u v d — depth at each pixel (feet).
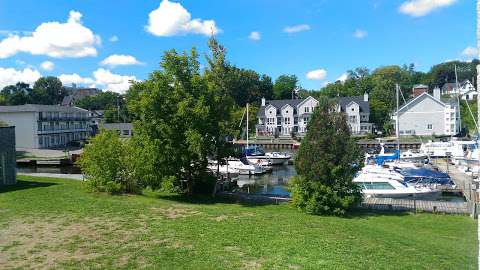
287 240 42.60
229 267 34.50
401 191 88.74
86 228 46.68
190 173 82.43
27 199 64.28
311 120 69.10
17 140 234.38
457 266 37.96
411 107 273.75
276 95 444.14
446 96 326.85
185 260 36.14
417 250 42.65
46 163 171.53
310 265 35.14
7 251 38.40
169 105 76.95
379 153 177.06
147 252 38.17
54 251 38.42
